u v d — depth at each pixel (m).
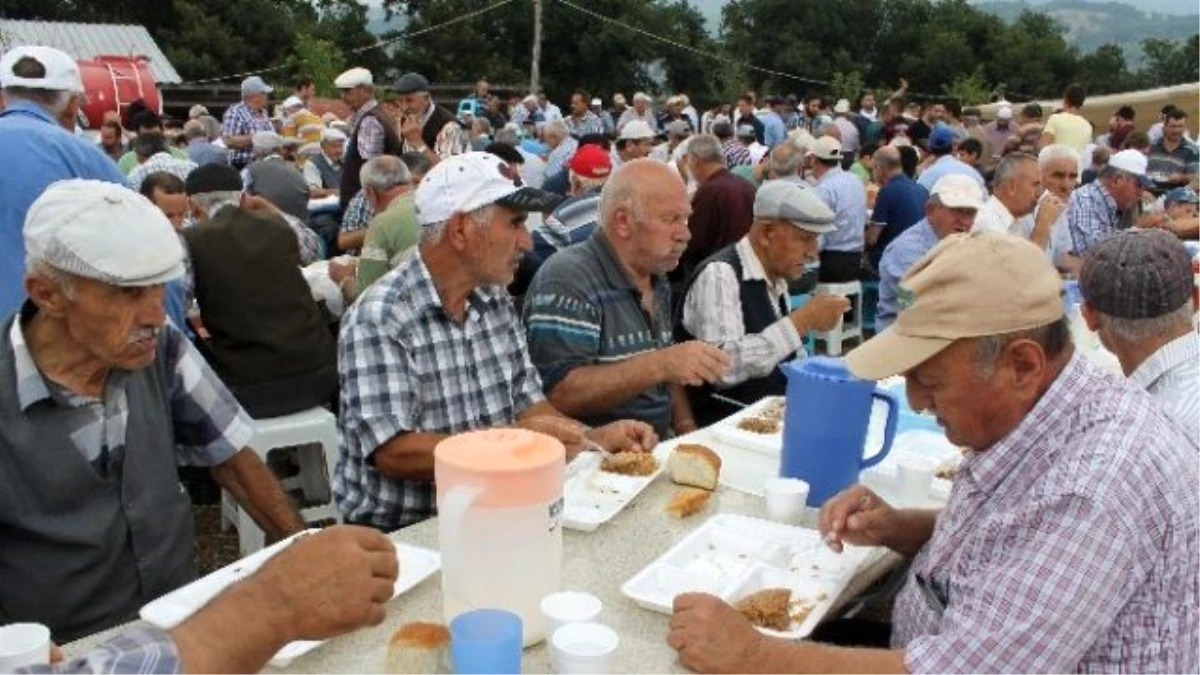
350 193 6.90
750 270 3.02
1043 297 1.28
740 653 1.31
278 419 3.48
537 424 2.11
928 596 1.48
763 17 46.53
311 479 3.79
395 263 4.30
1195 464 1.28
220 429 2.04
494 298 2.32
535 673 1.33
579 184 6.15
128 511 1.80
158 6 32.72
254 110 10.08
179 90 20.06
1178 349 2.11
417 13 37.88
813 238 2.98
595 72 38.84
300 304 3.51
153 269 1.60
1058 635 1.21
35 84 2.99
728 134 11.21
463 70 36.56
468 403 2.24
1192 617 1.24
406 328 2.14
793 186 2.99
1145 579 1.22
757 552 1.72
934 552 1.46
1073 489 1.23
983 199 4.68
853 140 13.44
